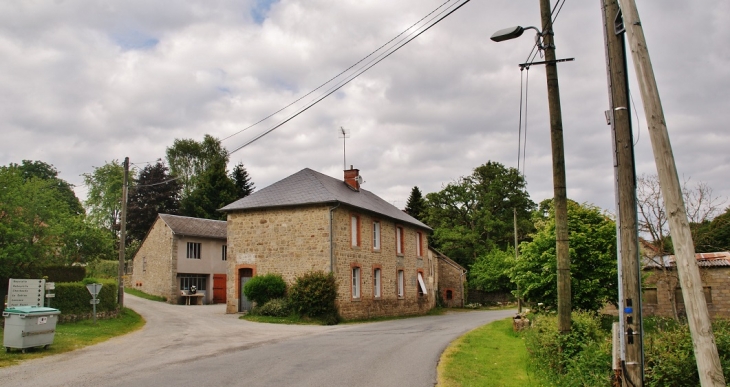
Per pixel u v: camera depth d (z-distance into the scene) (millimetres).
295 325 23812
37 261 20891
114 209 58781
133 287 43438
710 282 24031
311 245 27156
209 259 41188
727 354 8781
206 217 55125
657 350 8945
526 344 13266
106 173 59062
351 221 28984
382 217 32875
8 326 14180
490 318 31312
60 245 25391
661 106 6352
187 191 62469
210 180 57406
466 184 59562
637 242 7957
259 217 28656
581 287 18391
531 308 21562
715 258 24656
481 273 51531
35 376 10867
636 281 7875
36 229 20359
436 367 12219
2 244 19438
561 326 10922
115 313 24203
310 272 26531
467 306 49219
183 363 12570
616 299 18953
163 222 40125
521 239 57375
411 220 37781
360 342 16953
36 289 18531
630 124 8148
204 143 65312
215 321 24656
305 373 11375
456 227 57531
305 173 30812
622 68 8188
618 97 8156
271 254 28062
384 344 16391
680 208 6090
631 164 8039
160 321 24438
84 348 15359
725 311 23625
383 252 32688
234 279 28766
